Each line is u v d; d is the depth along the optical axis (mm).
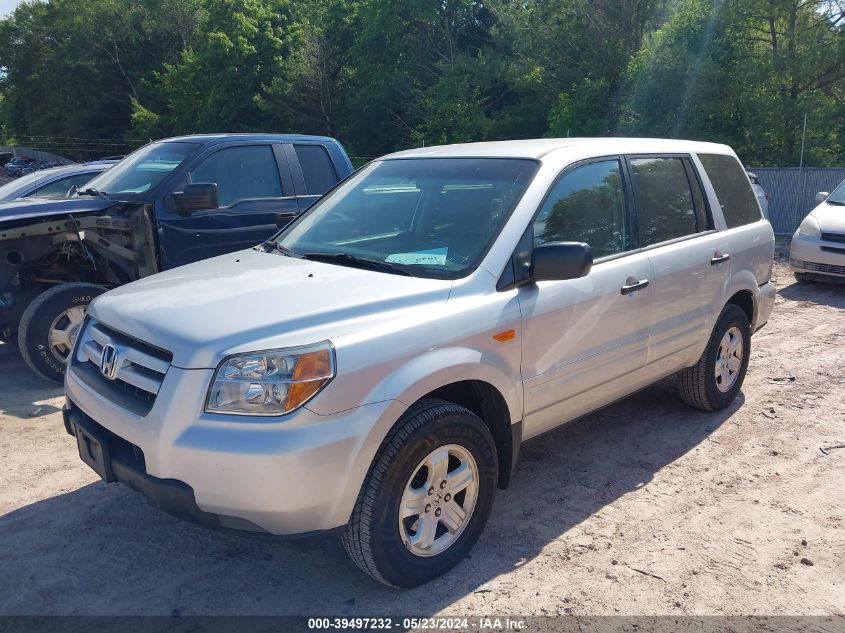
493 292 3465
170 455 2840
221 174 6891
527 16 33875
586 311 3891
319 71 45250
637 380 4492
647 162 4629
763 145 24719
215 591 3283
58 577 3385
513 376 3527
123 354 3176
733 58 24906
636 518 3928
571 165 4020
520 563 3492
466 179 3973
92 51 62375
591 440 4992
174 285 3572
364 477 2945
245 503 2777
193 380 2848
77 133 64125
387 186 4242
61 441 4992
